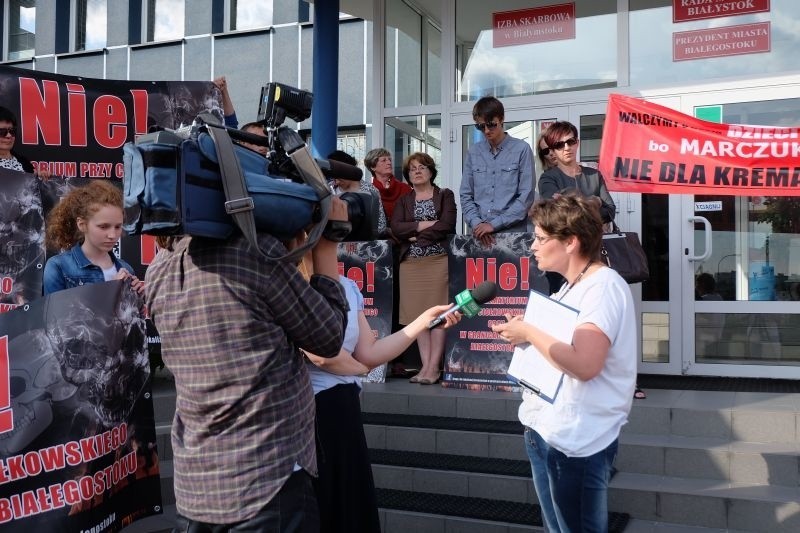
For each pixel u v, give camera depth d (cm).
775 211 654
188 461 235
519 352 310
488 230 621
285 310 233
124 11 1593
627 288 301
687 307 675
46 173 535
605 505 296
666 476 490
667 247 681
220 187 224
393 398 594
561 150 586
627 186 579
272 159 249
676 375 673
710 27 684
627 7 705
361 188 637
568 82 729
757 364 657
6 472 347
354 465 320
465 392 599
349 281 329
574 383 294
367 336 327
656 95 696
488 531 458
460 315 315
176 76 1562
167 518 471
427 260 649
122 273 411
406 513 475
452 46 764
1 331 351
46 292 429
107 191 437
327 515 312
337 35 745
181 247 242
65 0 1647
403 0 785
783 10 663
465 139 761
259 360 230
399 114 783
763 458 471
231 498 228
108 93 560
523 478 489
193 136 221
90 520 371
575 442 289
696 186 572
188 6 1551
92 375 375
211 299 231
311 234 238
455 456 532
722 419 508
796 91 656
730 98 675
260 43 1501
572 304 299
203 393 233
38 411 357
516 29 745
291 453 233
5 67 531
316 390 316
